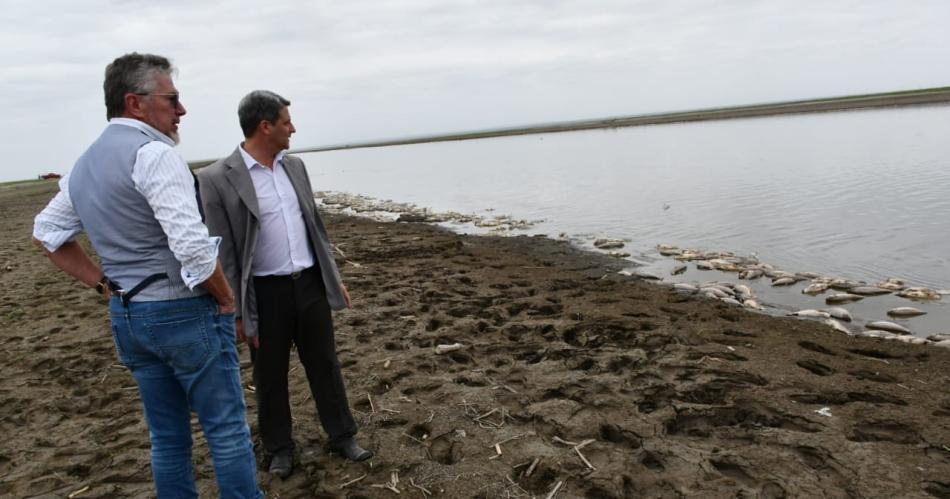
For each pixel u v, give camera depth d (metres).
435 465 3.93
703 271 9.82
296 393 5.13
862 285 8.34
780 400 4.63
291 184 3.74
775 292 8.41
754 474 3.68
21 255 13.98
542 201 20.23
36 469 4.18
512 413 4.61
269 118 3.55
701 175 22.41
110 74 2.73
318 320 3.85
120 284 2.74
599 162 33.28
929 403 4.50
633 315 7.14
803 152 26.84
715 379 5.07
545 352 5.88
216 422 2.96
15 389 5.67
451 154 62.81
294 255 3.71
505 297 8.16
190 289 2.74
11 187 62.12
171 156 2.65
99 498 3.78
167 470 3.07
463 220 17.16
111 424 4.80
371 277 9.73
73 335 7.24
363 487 3.72
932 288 8.18
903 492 3.40
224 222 3.57
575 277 9.56
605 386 4.99
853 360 5.53
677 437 4.23
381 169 48.94
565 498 3.53
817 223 12.48
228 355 2.97
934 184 15.30
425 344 6.28
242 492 3.03
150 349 2.80
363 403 4.89
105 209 2.66
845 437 4.03
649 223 14.42
